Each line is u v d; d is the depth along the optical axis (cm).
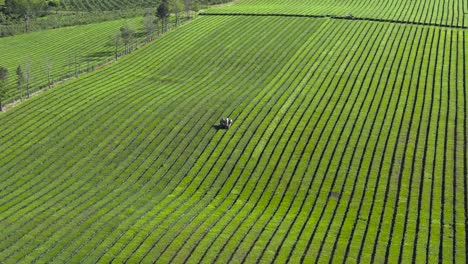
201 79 8925
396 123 6994
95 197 5700
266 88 8344
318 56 9494
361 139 6638
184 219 5203
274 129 7006
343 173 5956
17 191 5850
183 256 4575
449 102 7531
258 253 4588
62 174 6194
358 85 8225
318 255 4556
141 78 9050
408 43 9875
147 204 5547
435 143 6475
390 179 5794
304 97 7906
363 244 4716
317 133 6838
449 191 5519
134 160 6462
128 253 4638
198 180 6031
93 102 7988
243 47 10156
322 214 5259
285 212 5328
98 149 6706
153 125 7231
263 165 6231
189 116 7456
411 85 8131
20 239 4916
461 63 8856
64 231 5025
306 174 5984
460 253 4544
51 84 8938
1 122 7438
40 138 6981
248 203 5538
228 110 7594
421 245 4669
